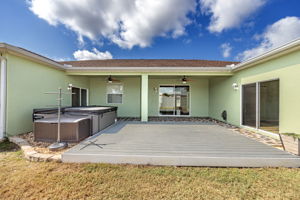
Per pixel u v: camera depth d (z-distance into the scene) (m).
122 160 3.16
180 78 10.55
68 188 2.36
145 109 7.95
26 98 5.49
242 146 3.85
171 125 6.90
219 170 2.95
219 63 11.47
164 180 2.59
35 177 2.63
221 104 8.91
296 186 2.44
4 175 2.68
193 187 2.41
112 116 7.12
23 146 3.98
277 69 4.86
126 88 10.66
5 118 4.77
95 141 4.23
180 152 3.39
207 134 5.16
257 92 5.82
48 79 6.60
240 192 2.30
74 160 3.19
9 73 4.87
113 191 2.31
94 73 7.82
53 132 4.41
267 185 2.47
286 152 3.44
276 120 4.92
